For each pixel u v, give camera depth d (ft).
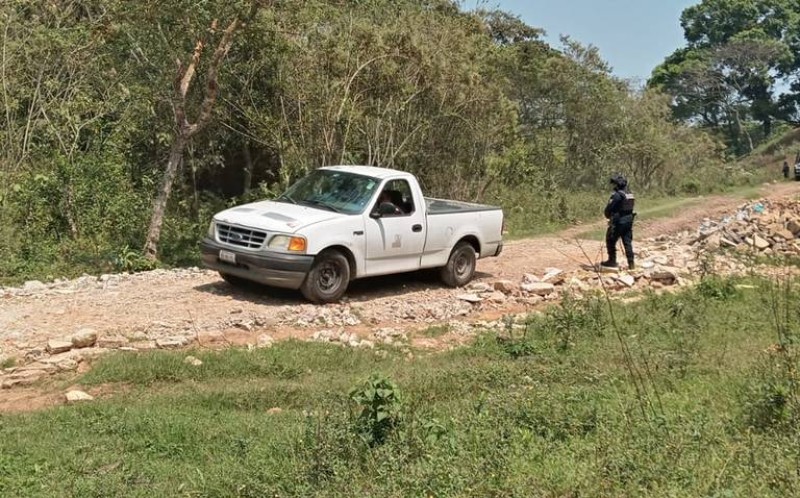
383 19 66.95
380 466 17.89
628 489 15.96
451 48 69.10
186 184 67.31
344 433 19.21
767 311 37.65
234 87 61.05
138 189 59.98
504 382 26.43
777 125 219.20
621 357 30.01
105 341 28.84
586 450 18.51
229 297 36.22
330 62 60.23
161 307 33.88
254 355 28.55
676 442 17.93
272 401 24.86
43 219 48.80
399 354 31.17
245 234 35.40
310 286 35.27
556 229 74.43
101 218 50.72
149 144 63.00
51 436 20.93
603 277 45.68
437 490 16.61
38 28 55.21
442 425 20.07
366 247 37.11
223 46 49.49
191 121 60.39
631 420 19.92
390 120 64.64
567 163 110.73
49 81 55.01
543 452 18.63
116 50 53.01
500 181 78.33
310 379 27.22
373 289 40.78
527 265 51.90
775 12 222.28
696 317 36.19
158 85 53.31
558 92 111.86
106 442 20.58
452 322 36.40
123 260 45.75
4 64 53.67
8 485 17.70
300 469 18.16
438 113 68.59
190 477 18.60
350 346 30.99
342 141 62.13
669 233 78.54
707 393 23.66
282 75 60.29
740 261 53.11
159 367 26.61
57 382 25.68
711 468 16.65
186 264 51.67
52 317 31.53
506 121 75.97
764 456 17.12
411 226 39.06
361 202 37.55
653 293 41.86
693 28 229.04
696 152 139.44
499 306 39.75
